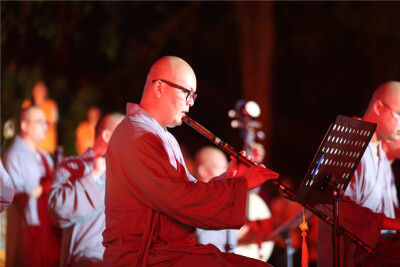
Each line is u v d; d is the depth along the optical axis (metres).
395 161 13.12
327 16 26.25
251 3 24.47
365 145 9.28
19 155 14.46
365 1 25.28
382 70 25.47
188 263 9.05
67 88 26.45
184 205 8.79
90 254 11.77
